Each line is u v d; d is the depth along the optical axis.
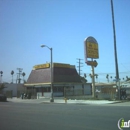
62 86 54.00
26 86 59.81
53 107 23.19
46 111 18.84
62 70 55.31
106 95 40.28
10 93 51.03
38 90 56.09
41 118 14.54
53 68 53.53
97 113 16.39
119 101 31.14
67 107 22.89
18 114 17.16
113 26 34.00
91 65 39.75
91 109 19.92
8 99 45.81
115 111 17.67
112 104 27.77
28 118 14.74
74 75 57.91
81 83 58.34
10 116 16.03
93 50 40.34
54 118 14.36
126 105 25.59
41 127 11.27
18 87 70.50
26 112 18.47
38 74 56.75
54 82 51.69
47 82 52.91
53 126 11.43
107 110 18.69
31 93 46.88
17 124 12.41
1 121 13.66
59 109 20.55
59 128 10.82
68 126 11.27
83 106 24.25
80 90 46.72
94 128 10.52
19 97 51.38
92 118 13.78
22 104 29.77
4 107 24.03
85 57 39.31
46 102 34.50
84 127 10.85
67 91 45.53
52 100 35.34
